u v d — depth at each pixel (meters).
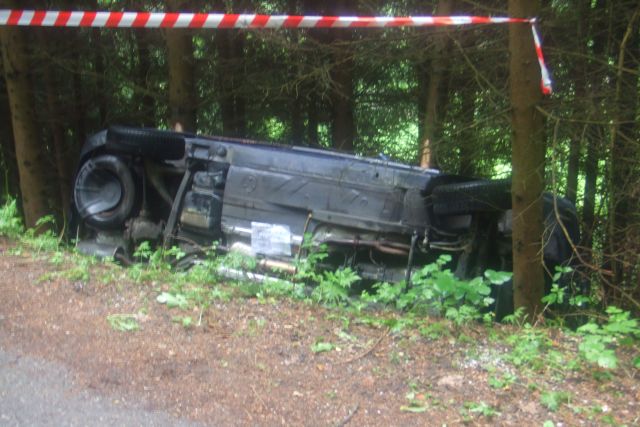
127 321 4.28
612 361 3.75
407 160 10.59
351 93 12.22
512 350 4.22
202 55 12.76
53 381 3.45
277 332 4.32
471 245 6.19
